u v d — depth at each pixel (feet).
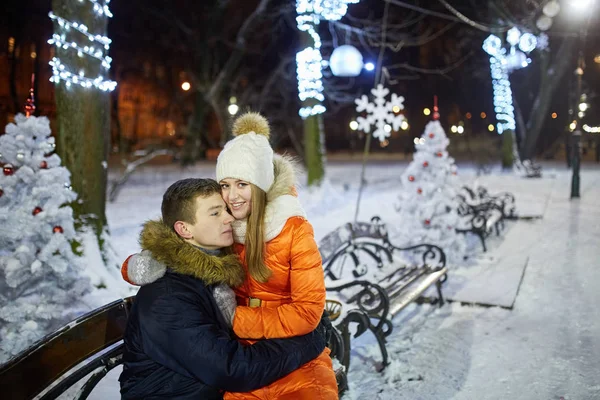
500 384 11.65
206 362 6.57
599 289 18.20
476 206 29.04
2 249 12.09
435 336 14.43
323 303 7.55
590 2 39.78
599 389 11.25
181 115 105.40
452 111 127.44
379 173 71.00
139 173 68.85
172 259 6.84
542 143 113.91
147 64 97.04
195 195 7.12
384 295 12.21
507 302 16.53
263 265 7.59
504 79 63.05
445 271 16.85
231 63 74.23
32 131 12.72
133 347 6.94
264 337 7.27
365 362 12.91
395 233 20.29
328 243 15.42
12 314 11.71
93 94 17.98
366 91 96.43
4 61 86.84
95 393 10.75
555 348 13.39
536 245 25.48
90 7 17.71
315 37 37.73
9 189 12.35
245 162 7.46
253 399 7.16
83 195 18.01
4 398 6.49
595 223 30.91
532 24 50.55
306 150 41.22
